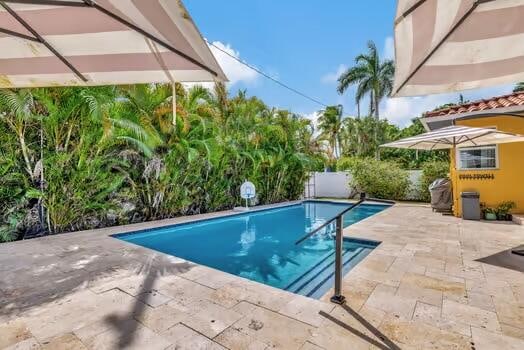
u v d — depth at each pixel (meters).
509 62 2.02
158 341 2.29
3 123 6.00
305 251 6.16
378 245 5.16
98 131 6.95
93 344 2.27
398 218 8.04
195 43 1.77
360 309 2.75
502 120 7.86
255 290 3.28
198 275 3.81
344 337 2.29
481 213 7.76
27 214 6.37
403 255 4.43
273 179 13.69
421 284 3.31
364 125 22.38
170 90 8.45
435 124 9.43
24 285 3.49
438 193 9.20
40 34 1.94
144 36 1.85
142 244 7.04
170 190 9.09
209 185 10.46
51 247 5.40
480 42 1.85
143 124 7.71
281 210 12.43
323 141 16.53
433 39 1.80
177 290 3.30
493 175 7.69
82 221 7.26
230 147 10.57
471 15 1.65
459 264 3.99
